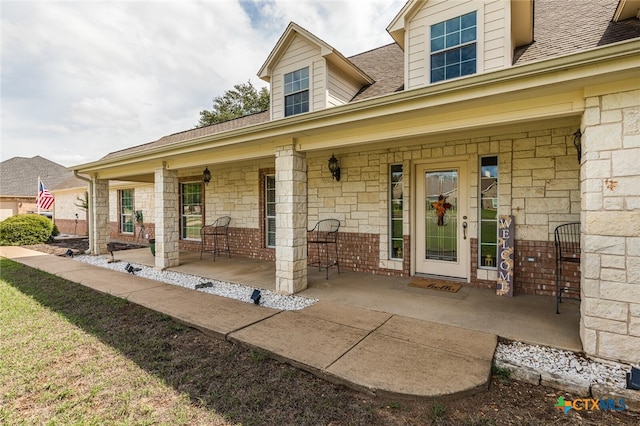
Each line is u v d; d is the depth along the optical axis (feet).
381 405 7.16
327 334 10.69
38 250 33.47
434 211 17.99
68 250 29.73
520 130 14.46
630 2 13.05
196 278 19.67
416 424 6.53
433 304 13.61
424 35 15.87
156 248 22.77
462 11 14.88
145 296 15.71
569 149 13.85
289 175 15.60
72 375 8.63
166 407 7.25
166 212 22.45
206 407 7.23
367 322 11.71
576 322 11.33
